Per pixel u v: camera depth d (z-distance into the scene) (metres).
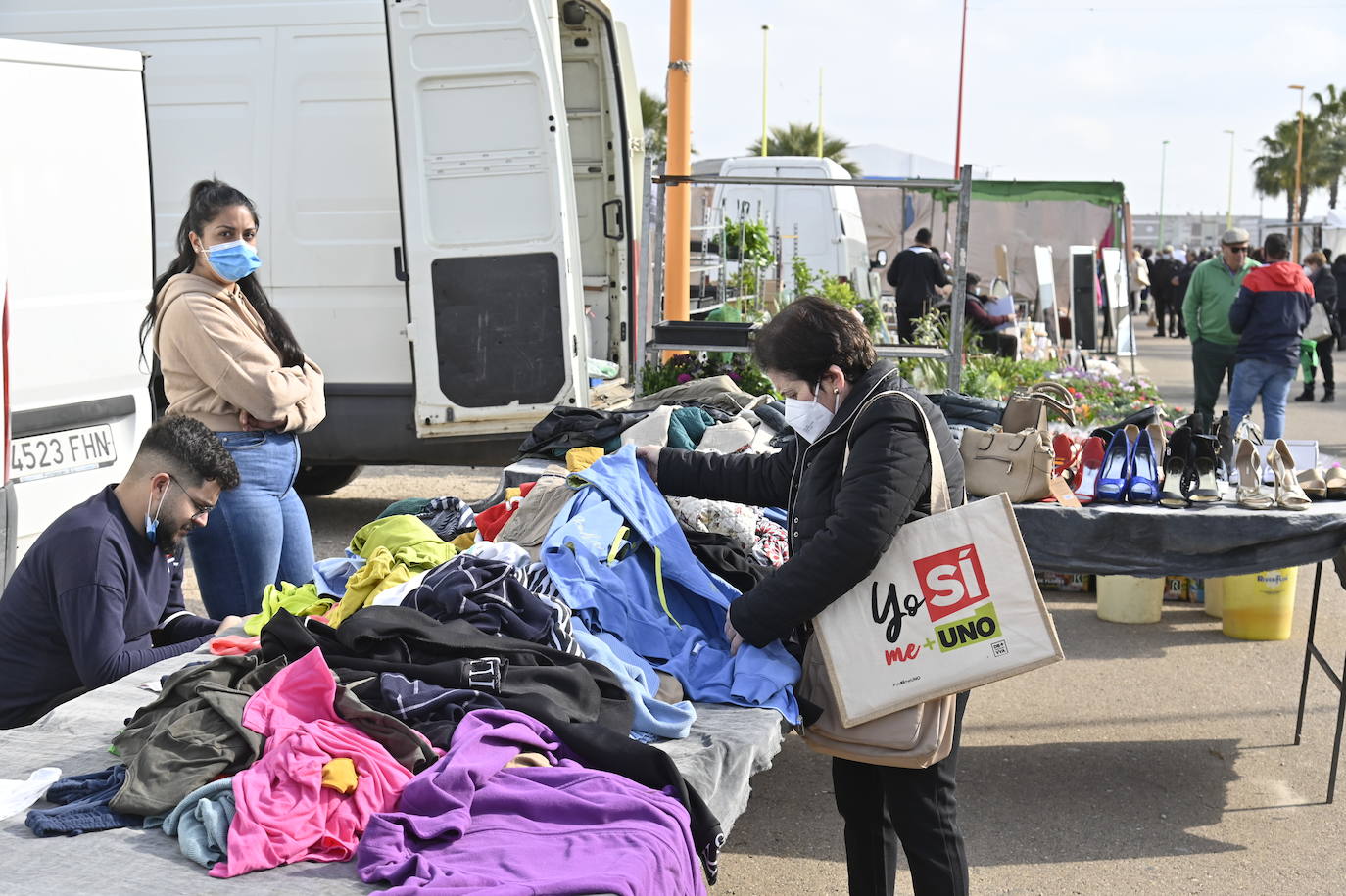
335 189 6.75
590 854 1.97
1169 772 4.47
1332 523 3.85
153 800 2.11
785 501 3.25
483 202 6.28
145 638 3.12
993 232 21.12
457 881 1.87
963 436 4.18
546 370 6.37
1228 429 4.38
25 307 4.61
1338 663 5.61
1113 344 16.28
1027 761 4.57
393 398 6.82
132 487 3.07
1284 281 8.98
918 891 2.83
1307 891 3.62
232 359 3.76
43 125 4.70
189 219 3.82
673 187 8.48
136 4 6.86
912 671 2.65
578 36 8.20
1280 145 76.44
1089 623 6.26
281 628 2.51
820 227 14.02
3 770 2.36
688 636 3.00
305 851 2.02
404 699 2.35
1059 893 3.59
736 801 2.43
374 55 6.64
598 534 3.15
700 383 5.50
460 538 3.65
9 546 4.16
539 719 2.39
